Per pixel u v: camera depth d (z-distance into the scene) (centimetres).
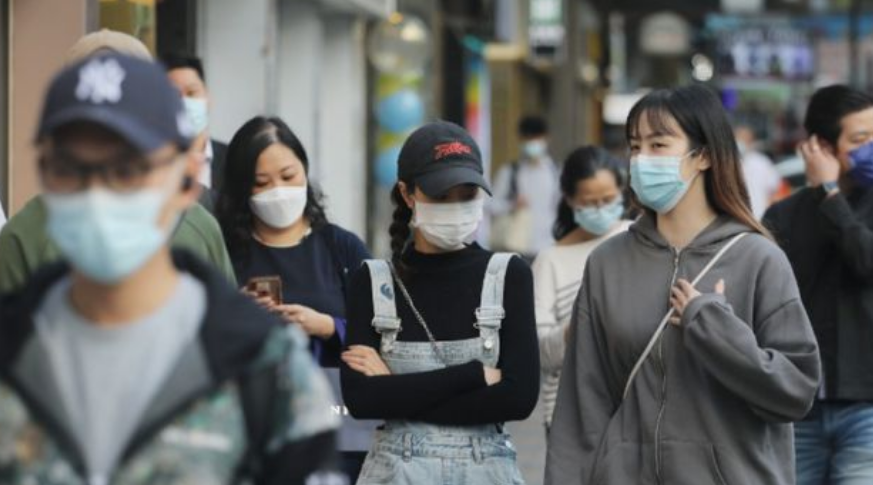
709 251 1232
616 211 1662
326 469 755
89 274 716
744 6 9744
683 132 1234
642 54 8362
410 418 1240
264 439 745
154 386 731
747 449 1203
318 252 1472
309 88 3275
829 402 1517
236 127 2825
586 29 7231
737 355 1170
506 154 5709
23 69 1967
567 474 1245
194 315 742
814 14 10412
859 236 1492
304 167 1464
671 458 1206
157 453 727
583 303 1266
